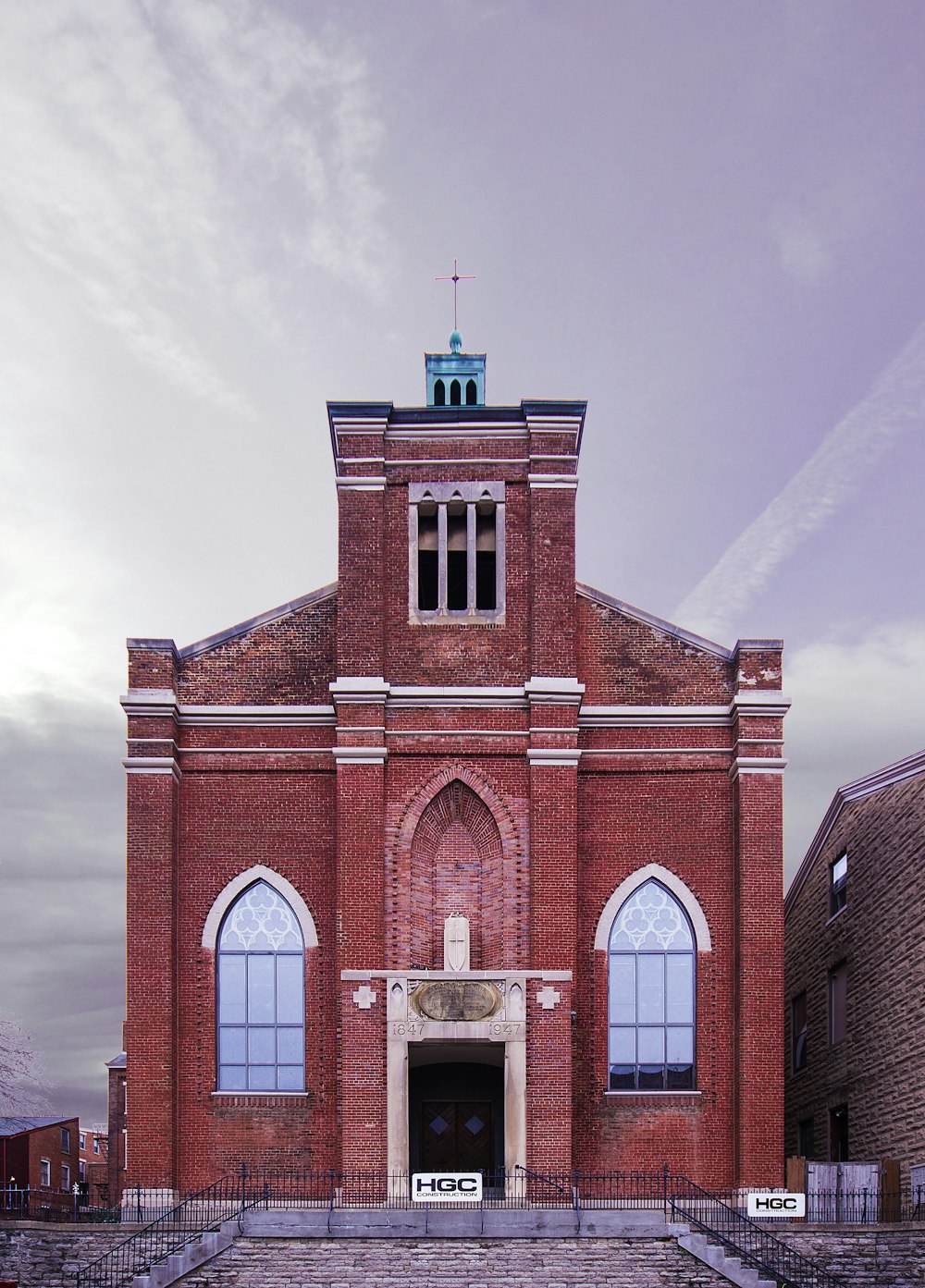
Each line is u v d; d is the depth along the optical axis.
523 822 40.06
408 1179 37.69
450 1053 40.50
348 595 40.94
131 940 39.31
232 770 41.06
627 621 42.09
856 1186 36.88
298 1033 39.78
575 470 41.81
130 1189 38.00
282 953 40.22
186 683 41.53
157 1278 31.62
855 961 44.75
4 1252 33.50
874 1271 33.12
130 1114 38.47
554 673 40.59
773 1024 38.91
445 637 41.22
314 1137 39.09
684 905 40.53
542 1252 32.69
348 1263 32.41
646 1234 33.09
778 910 39.47
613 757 41.22
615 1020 39.94
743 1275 31.81
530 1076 38.19
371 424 41.91
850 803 45.69
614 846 40.81
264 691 41.59
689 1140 39.12
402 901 39.44
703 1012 39.81
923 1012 38.84
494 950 39.59
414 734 40.41
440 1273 32.03
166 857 39.75
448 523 42.19
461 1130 41.84
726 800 41.06
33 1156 67.00
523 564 41.69
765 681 40.69
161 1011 39.00
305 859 40.66
